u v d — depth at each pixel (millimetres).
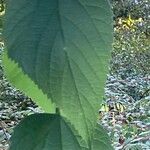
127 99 4223
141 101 3887
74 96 230
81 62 231
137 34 6926
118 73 5539
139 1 7734
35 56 226
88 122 232
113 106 3859
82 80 231
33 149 245
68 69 230
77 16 232
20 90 244
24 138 246
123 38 6664
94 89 231
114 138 2889
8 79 245
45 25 229
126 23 7246
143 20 7391
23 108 3934
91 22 233
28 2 230
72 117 233
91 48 232
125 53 6016
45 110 245
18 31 227
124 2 7668
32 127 245
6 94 4059
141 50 6148
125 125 3289
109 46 233
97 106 231
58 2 231
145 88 4902
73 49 231
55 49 229
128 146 2686
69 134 239
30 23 228
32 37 227
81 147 237
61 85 229
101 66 232
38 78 226
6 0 232
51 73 228
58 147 240
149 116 3719
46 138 243
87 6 233
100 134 251
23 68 225
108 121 3330
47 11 230
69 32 231
